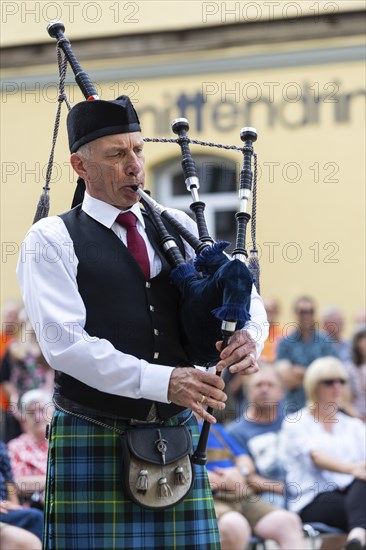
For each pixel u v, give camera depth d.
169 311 9.38
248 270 8.65
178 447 9.16
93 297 9.16
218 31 30.70
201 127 30.97
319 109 30.08
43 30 31.14
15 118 31.30
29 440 15.71
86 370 8.79
